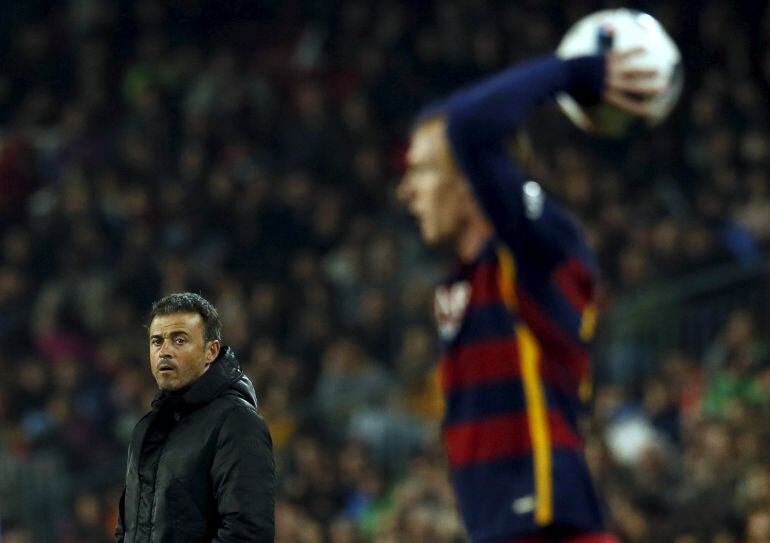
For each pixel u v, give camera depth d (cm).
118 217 6144
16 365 5666
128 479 1694
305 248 5900
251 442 1653
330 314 5444
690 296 4750
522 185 1078
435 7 6431
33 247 6044
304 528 4309
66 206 6141
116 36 7106
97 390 5491
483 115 1063
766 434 3988
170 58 6969
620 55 1104
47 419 5344
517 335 1092
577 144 5838
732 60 6188
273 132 6438
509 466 1082
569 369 1098
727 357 4553
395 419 4791
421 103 6222
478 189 1067
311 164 6097
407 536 3953
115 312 5756
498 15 6372
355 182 6050
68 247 6028
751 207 5381
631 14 1159
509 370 1091
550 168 5562
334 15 6794
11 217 6594
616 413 4453
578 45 1152
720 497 3800
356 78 6675
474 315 1110
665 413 4438
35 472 5088
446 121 1078
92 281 5884
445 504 4034
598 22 1151
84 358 5797
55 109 6994
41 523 5016
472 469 1095
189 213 6125
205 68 6862
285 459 4791
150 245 5916
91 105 6862
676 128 5884
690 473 4038
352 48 6712
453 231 1114
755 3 6294
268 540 1641
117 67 7050
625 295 4966
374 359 5269
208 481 1653
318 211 5953
